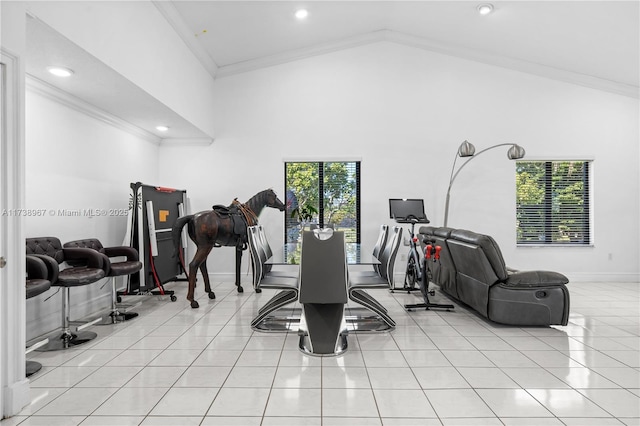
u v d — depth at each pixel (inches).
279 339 126.7
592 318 151.4
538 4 175.2
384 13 205.2
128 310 163.3
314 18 195.6
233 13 176.4
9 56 79.9
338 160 230.4
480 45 220.7
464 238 145.6
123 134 189.6
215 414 78.6
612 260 229.9
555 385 92.0
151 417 77.5
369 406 81.8
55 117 140.9
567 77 227.8
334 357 110.1
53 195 139.8
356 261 129.6
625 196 230.7
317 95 231.1
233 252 231.5
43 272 108.8
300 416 77.8
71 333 128.3
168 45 163.5
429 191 229.9
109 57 118.1
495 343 122.2
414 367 102.8
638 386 91.7
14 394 78.9
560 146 229.9
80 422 75.8
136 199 172.7
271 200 201.8
